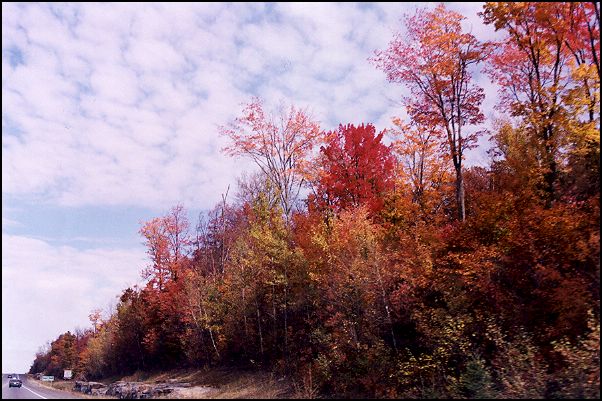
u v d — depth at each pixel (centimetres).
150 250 5234
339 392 2067
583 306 1513
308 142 3759
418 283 1939
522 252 1767
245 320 3194
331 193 3219
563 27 2028
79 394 3153
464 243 2116
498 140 2844
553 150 2070
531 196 2019
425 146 3142
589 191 1897
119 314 6338
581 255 1578
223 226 4850
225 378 3070
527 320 1681
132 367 6141
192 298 4019
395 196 2992
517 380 1441
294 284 2694
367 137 3188
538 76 2188
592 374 1305
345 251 2188
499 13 2094
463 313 1783
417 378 1833
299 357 2630
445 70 2538
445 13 2516
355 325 2091
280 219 2905
